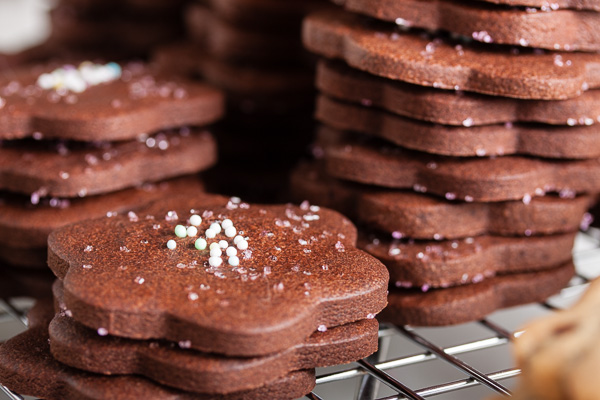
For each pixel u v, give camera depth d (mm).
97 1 407
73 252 272
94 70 350
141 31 408
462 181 295
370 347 266
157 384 256
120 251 271
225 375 249
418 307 293
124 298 254
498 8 294
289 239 280
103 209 309
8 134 311
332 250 277
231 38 363
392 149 309
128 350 255
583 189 310
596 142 305
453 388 270
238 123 371
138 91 335
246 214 291
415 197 302
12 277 310
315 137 358
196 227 282
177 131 337
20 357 266
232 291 258
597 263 355
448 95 293
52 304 293
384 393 305
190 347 253
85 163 310
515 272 310
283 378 260
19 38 539
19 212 307
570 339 245
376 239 305
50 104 319
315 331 263
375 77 305
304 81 363
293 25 362
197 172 341
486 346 288
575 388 237
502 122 302
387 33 306
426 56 293
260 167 371
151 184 326
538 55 300
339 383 317
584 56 304
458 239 306
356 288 263
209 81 370
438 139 296
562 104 297
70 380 259
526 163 303
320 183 317
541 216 305
